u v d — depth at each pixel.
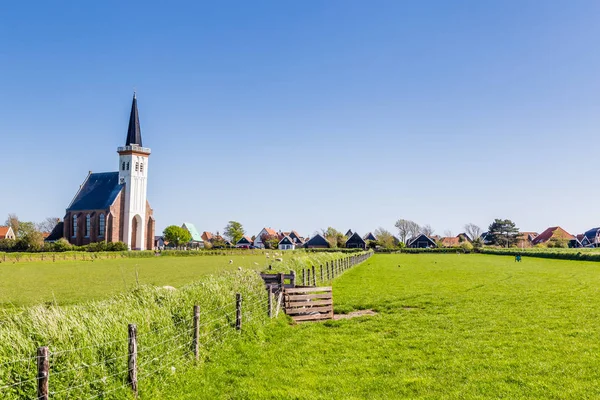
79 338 9.35
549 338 15.02
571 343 14.33
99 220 125.94
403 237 177.00
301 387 10.89
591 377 11.18
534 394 10.20
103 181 134.00
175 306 13.12
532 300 23.19
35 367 8.19
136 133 132.75
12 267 61.03
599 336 15.19
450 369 12.04
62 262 75.06
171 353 11.38
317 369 12.28
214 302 14.97
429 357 13.20
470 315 19.30
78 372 8.70
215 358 12.80
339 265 43.53
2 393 7.56
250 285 18.52
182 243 161.50
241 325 15.42
